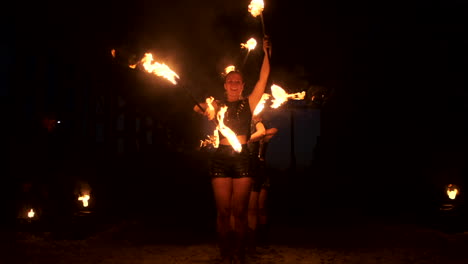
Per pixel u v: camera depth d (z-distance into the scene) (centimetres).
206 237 709
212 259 531
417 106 1277
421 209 1050
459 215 764
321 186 1525
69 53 1069
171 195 1308
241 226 448
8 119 923
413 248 608
